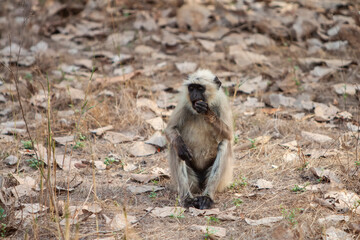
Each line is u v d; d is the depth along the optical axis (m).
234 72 15.75
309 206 8.30
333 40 17.70
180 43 18.20
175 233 7.59
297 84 14.70
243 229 7.66
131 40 18.91
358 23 16.83
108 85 14.62
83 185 9.48
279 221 7.80
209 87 9.52
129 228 7.44
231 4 21.53
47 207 8.10
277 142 11.55
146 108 13.22
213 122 8.95
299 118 12.75
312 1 21.12
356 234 7.38
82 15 21.48
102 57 17.31
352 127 11.94
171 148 9.31
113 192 9.24
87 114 12.59
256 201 8.77
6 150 10.90
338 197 8.51
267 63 16.22
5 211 8.02
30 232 7.57
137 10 21.48
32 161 10.29
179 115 9.63
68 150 11.17
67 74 15.78
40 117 12.77
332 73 15.11
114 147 11.41
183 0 21.44
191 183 9.37
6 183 9.30
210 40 18.61
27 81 13.98
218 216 8.05
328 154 10.58
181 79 15.48
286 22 19.27
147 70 16.00
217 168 9.10
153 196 9.05
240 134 12.15
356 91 13.84
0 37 18.61
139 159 10.92
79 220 7.88
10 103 13.65
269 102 13.75
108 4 22.27
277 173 9.99
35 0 21.31
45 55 17.05
